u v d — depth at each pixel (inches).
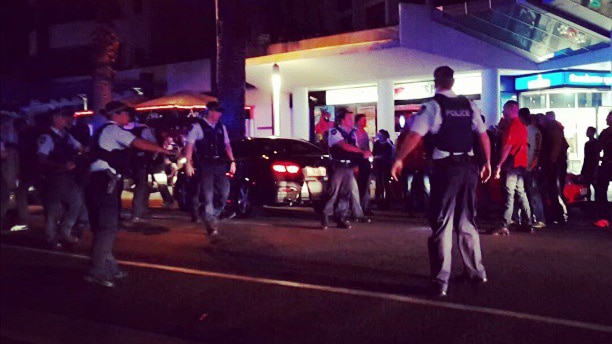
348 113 461.1
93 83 391.2
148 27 891.4
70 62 373.7
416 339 224.4
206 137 400.8
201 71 967.6
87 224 381.1
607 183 475.2
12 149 312.0
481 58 837.8
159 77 914.1
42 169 325.7
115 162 296.0
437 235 271.6
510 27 803.4
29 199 353.7
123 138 294.2
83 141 323.9
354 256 360.2
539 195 453.4
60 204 365.4
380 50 814.5
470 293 277.9
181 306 271.1
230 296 283.6
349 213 501.0
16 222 345.4
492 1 757.9
